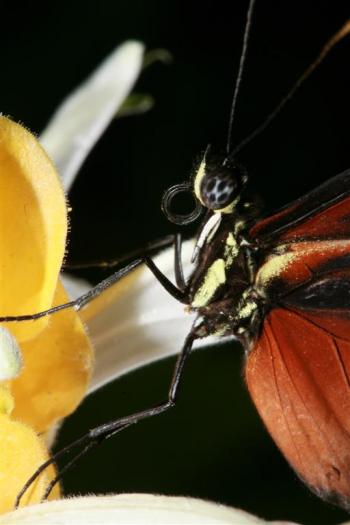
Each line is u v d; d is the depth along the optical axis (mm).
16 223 125
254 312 140
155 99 199
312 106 205
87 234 191
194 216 142
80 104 161
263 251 140
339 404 137
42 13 195
